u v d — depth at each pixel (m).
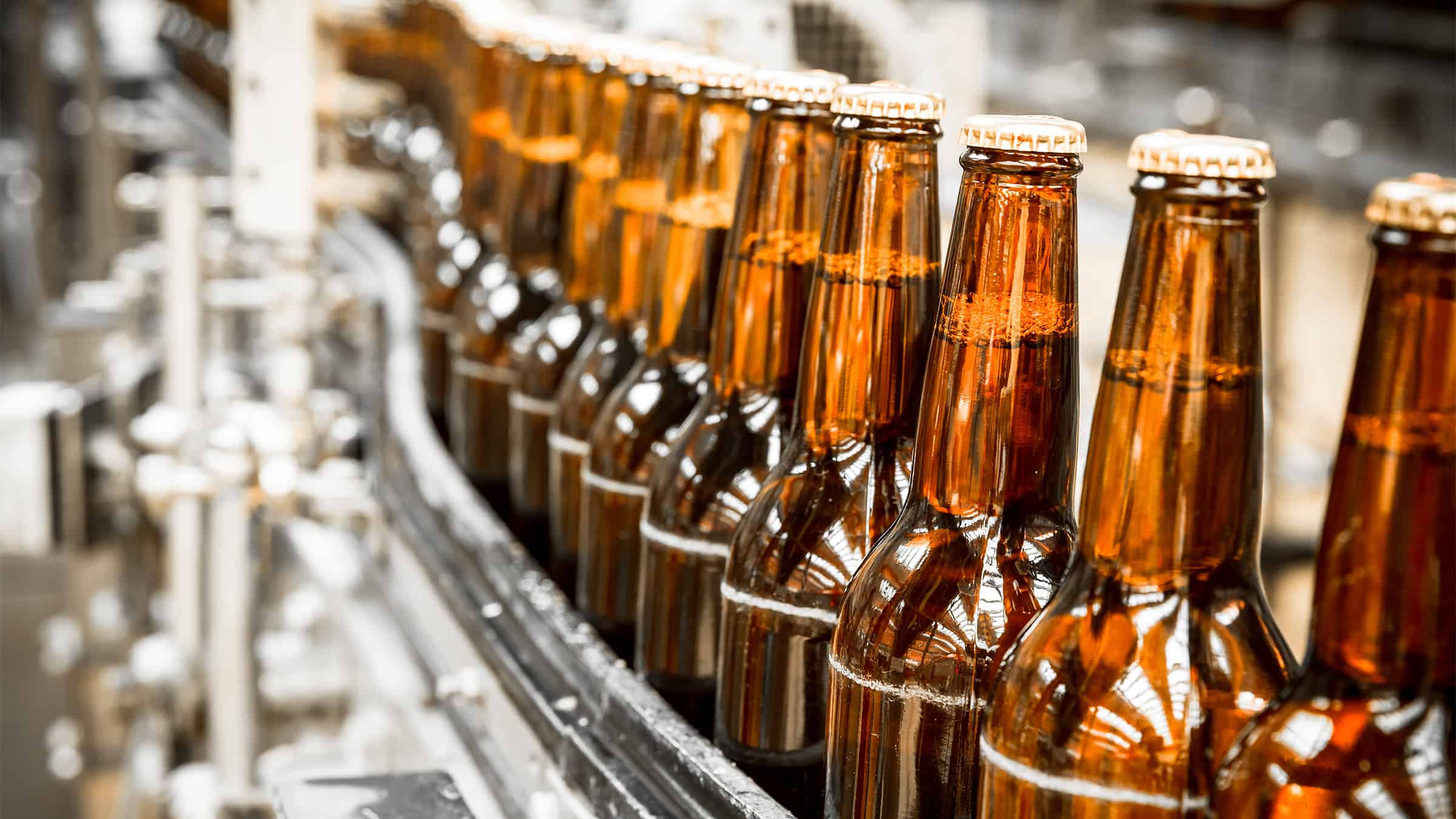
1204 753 0.66
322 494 1.22
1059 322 0.72
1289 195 5.95
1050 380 0.72
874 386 0.77
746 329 0.83
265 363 1.81
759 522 0.80
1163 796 0.67
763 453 0.83
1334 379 4.79
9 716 2.47
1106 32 7.82
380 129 1.92
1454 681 0.63
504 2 1.26
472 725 0.95
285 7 1.29
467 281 1.18
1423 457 0.62
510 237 1.09
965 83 1.38
